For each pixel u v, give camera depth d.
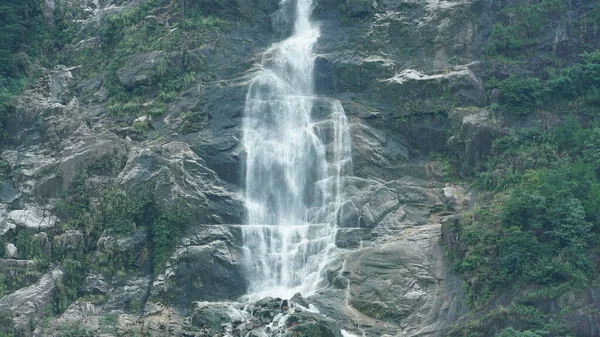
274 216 100.50
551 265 91.94
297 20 111.44
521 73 106.25
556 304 90.56
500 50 108.00
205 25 110.44
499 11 110.31
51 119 105.00
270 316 90.31
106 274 95.31
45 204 99.44
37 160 102.38
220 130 103.56
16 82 111.44
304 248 97.62
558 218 94.31
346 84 106.75
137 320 93.00
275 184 101.56
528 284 92.00
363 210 99.38
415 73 106.75
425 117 104.94
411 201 100.44
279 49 108.50
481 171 101.88
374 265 95.06
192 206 97.62
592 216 94.69
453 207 99.94
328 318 89.56
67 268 95.38
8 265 95.12
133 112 106.50
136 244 96.00
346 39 109.25
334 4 112.12
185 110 105.00
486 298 92.12
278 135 103.31
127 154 101.31
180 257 95.38
